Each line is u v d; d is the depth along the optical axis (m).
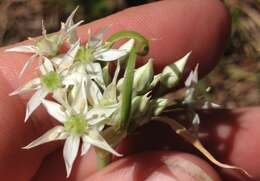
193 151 0.09
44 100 0.06
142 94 0.07
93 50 0.06
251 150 0.08
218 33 0.09
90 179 0.07
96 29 0.08
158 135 0.08
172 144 0.08
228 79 0.14
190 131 0.07
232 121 0.09
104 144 0.06
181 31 0.09
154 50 0.09
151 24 0.09
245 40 0.14
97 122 0.06
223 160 0.09
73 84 0.06
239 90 0.14
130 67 0.06
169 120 0.07
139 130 0.08
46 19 0.15
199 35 0.09
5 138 0.07
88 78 0.06
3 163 0.07
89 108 0.06
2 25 0.14
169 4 0.09
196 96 0.08
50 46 0.07
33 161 0.08
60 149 0.08
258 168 0.09
